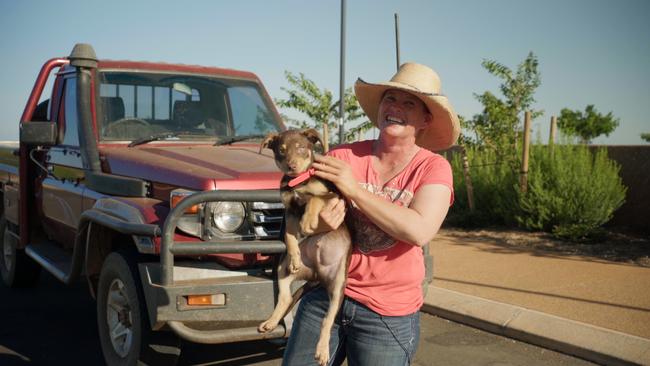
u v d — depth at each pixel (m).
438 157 2.80
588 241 9.43
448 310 6.13
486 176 11.50
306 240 2.94
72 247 5.89
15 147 7.11
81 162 5.34
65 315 6.20
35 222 6.48
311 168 2.80
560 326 5.39
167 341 4.08
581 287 6.77
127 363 4.19
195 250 3.78
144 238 4.09
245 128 5.98
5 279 7.25
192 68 6.01
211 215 4.10
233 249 3.82
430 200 2.66
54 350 5.18
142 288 4.09
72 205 5.46
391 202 2.76
